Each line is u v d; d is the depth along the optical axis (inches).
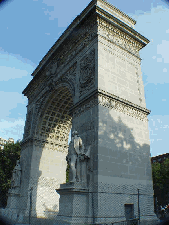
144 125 872.9
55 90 1192.2
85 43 949.8
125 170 722.8
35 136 1293.1
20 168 1269.7
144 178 773.9
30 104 1504.7
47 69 1316.4
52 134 1376.7
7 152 2037.4
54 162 1322.6
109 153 699.4
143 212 702.5
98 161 660.1
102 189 632.4
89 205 626.8
